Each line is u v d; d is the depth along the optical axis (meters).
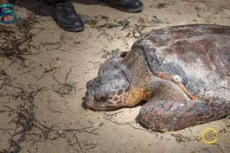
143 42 1.63
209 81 1.55
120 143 1.51
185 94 1.56
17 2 2.32
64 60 1.89
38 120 1.59
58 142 1.51
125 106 1.65
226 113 1.58
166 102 1.51
